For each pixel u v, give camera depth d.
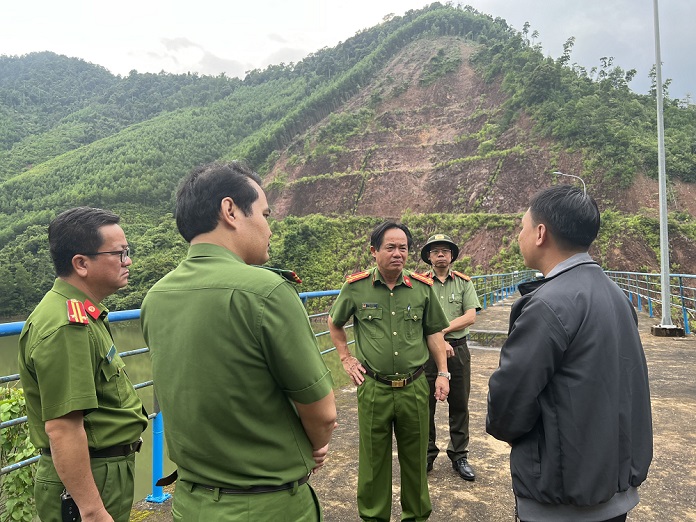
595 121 64.25
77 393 1.42
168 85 186.25
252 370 1.18
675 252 40.72
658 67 9.85
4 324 1.99
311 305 9.64
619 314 1.48
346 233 60.62
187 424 1.21
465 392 3.40
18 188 100.94
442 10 140.38
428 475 3.38
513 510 2.86
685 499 2.95
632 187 53.41
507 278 19.97
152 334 1.32
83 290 1.63
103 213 1.68
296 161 91.38
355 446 3.92
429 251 3.69
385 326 2.60
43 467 1.56
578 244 1.55
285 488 1.23
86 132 148.25
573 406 1.37
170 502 2.95
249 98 157.75
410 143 85.94
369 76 125.06
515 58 91.12
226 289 1.20
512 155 67.69
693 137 58.69
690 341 8.45
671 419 4.41
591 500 1.34
